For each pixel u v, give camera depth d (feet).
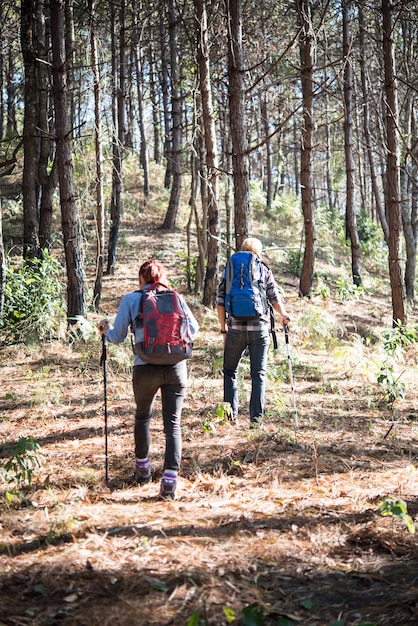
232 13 30.22
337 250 83.87
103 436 20.17
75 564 11.14
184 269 58.34
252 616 9.23
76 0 53.31
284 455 18.25
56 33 34.81
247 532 12.92
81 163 78.69
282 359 32.55
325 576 11.25
